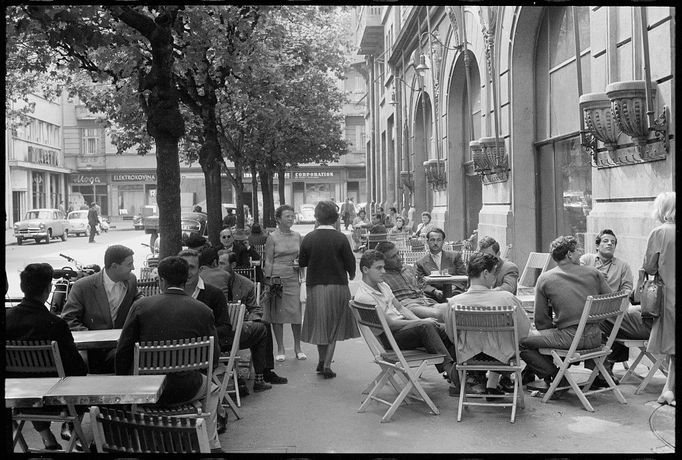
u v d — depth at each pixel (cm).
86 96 1955
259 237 1698
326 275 852
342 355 995
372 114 4825
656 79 901
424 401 729
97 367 679
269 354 823
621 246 986
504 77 1570
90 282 704
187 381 538
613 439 598
